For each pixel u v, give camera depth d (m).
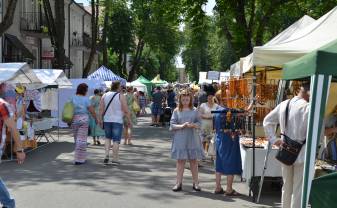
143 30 54.97
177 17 26.11
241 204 8.51
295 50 8.40
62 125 23.81
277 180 9.34
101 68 31.48
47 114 20.03
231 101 15.41
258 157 8.93
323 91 5.40
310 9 24.27
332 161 7.88
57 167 12.29
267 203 8.60
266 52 8.52
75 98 12.83
